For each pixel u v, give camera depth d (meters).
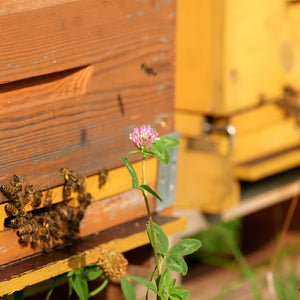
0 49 0.94
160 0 1.05
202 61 1.25
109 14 1.01
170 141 0.92
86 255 1.00
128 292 1.00
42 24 0.96
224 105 1.25
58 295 1.16
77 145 1.01
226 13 1.23
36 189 0.98
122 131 1.05
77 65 1.00
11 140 0.96
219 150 1.26
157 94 1.07
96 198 1.04
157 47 1.06
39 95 0.98
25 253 0.98
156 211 1.10
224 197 1.26
